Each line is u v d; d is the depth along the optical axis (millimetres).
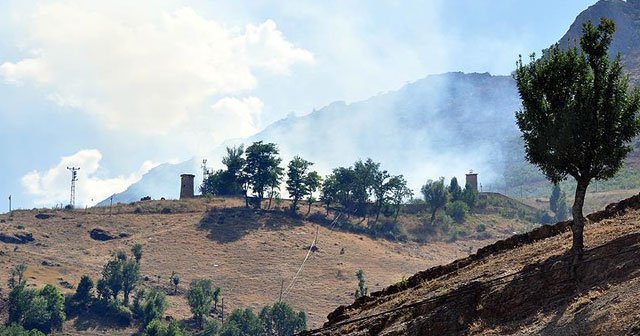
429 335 37875
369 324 42094
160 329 155875
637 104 37375
